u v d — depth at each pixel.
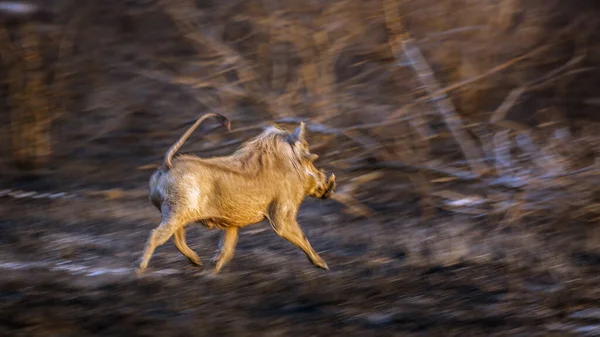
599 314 26.16
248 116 45.25
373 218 39.09
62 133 53.28
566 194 38.12
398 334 24.27
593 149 42.06
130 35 56.78
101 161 50.25
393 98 45.81
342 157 43.53
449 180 41.44
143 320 24.83
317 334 24.09
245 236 34.97
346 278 29.48
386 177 43.06
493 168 41.06
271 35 48.06
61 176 48.81
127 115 53.00
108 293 27.22
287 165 27.23
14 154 51.09
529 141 42.41
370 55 46.03
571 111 55.66
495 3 49.31
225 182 26.05
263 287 28.05
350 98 45.75
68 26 56.19
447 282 29.25
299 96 45.62
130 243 34.34
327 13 46.94
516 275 30.19
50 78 55.81
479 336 24.23
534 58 54.03
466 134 45.88
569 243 34.47
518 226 36.38
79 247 33.69
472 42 48.47
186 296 26.95
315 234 36.34
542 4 55.25
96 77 55.81
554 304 27.09
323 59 46.09
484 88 48.06
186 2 52.78
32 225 38.12
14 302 26.31
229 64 48.25
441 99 45.22
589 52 57.38
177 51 55.66
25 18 54.69
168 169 25.83
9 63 53.41
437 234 35.66
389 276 29.89
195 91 48.81
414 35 48.47
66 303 26.25
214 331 24.08
